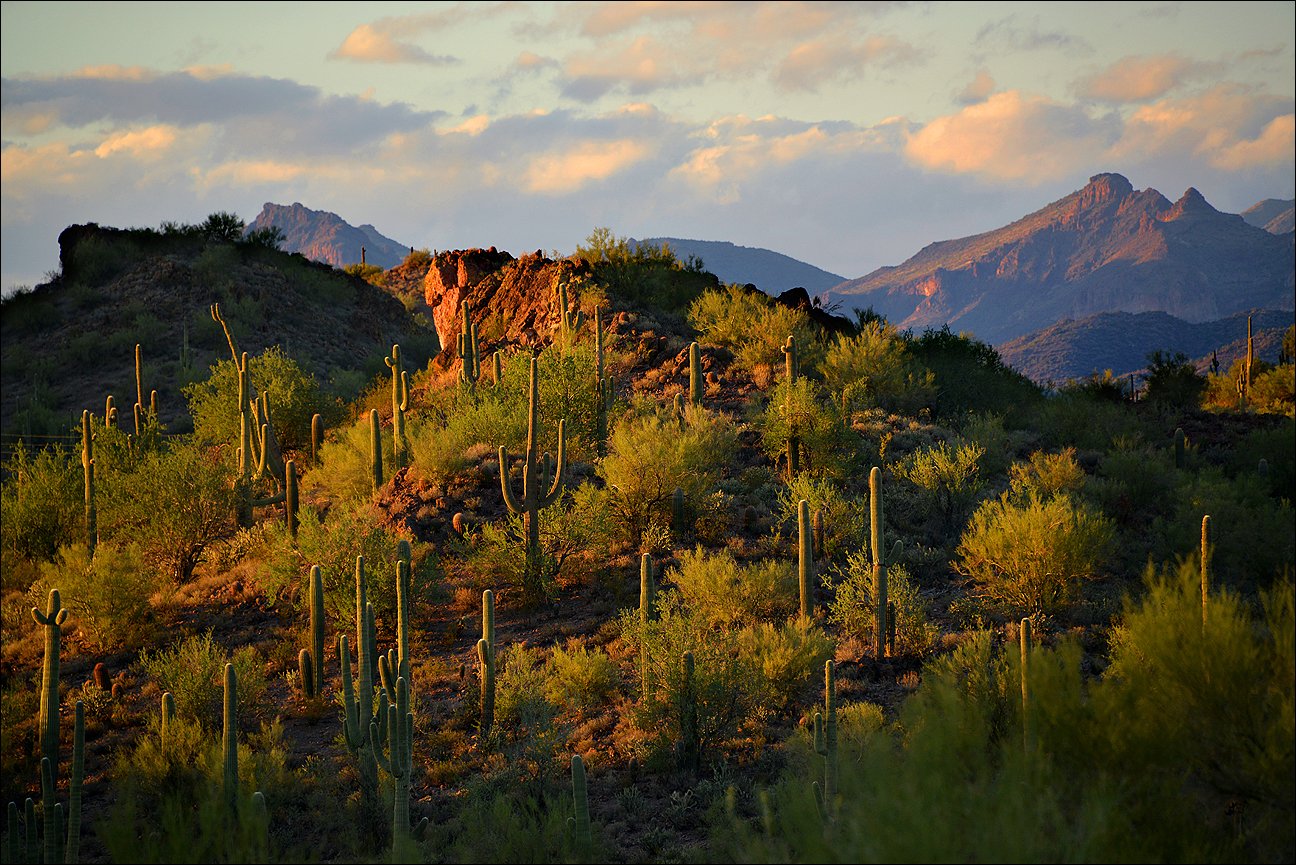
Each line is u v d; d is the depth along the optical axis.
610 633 19.27
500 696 16.39
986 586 19.98
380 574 20.67
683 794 13.54
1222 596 8.01
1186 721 7.57
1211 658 7.46
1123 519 24.00
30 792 15.93
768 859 8.22
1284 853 7.15
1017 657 10.84
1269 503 23.16
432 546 23.53
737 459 28.03
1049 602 18.48
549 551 22.28
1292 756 7.11
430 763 15.20
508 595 21.78
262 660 20.52
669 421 26.53
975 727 8.36
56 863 12.28
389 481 27.77
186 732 15.05
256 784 13.99
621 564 22.64
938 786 6.58
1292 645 7.50
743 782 13.55
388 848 12.09
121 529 27.78
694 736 14.46
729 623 18.84
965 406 33.84
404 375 29.52
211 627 22.31
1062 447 30.66
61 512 29.14
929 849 5.98
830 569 21.03
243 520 27.97
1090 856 6.28
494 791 13.50
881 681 16.39
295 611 22.39
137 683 20.23
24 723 18.09
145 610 22.75
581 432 28.56
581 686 16.81
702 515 23.86
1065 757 7.50
